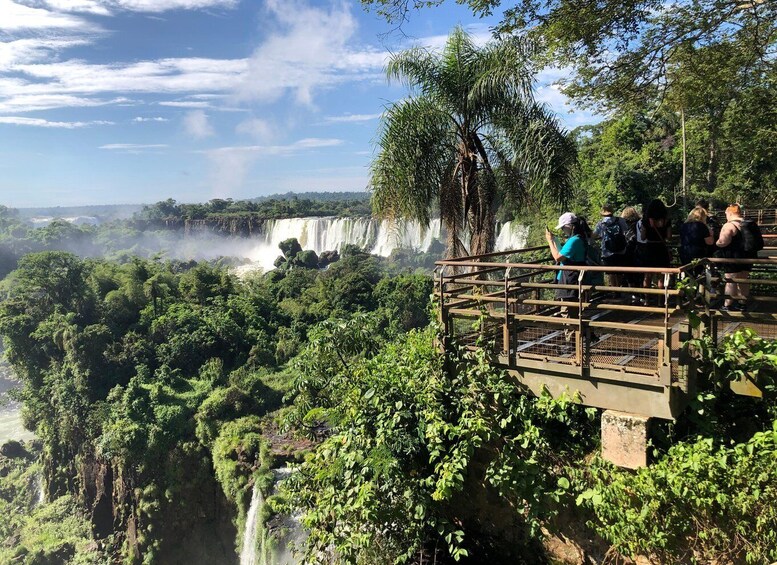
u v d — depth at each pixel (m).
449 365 6.39
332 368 7.79
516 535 5.97
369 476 6.31
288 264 82.81
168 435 32.41
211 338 43.16
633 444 4.95
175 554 30.38
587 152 32.31
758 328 6.46
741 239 6.93
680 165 27.62
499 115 10.10
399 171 10.01
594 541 5.38
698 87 13.27
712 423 5.15
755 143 18.77
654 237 7.13
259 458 27.97
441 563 6.22
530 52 10.76
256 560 23.56
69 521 35.50
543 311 7.55
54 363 44.00
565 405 5.41
